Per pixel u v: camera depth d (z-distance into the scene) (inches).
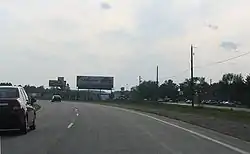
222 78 4958.2
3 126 717.9
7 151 527.5
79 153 508.4
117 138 684.1
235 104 4094.5
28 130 820.6
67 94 6407.5
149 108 2359.7
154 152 518.9
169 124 1024.2
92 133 772.6
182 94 5546.3
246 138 700.0
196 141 644.1
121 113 1627.7
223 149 547.5
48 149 544.7
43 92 6338.6
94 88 5265.8
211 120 1189.1
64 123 1037.8
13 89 760.3
